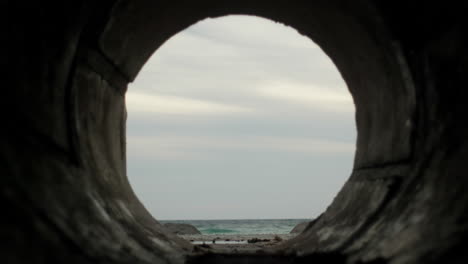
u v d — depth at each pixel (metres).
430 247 6.68
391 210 9.27
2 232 5.46
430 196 7.86
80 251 6.71
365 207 10.93
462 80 7.98
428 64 9.13
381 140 11.68
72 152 9.20
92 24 10.09
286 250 13.34
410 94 9.87
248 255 12.76
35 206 6.50
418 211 7.92
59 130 8.77
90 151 10.41
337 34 12.92
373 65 11.77
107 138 12.37
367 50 11.66
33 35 7.95
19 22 7.54
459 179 7.26
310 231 14.07
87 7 9.35
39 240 5.98
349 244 9.90
